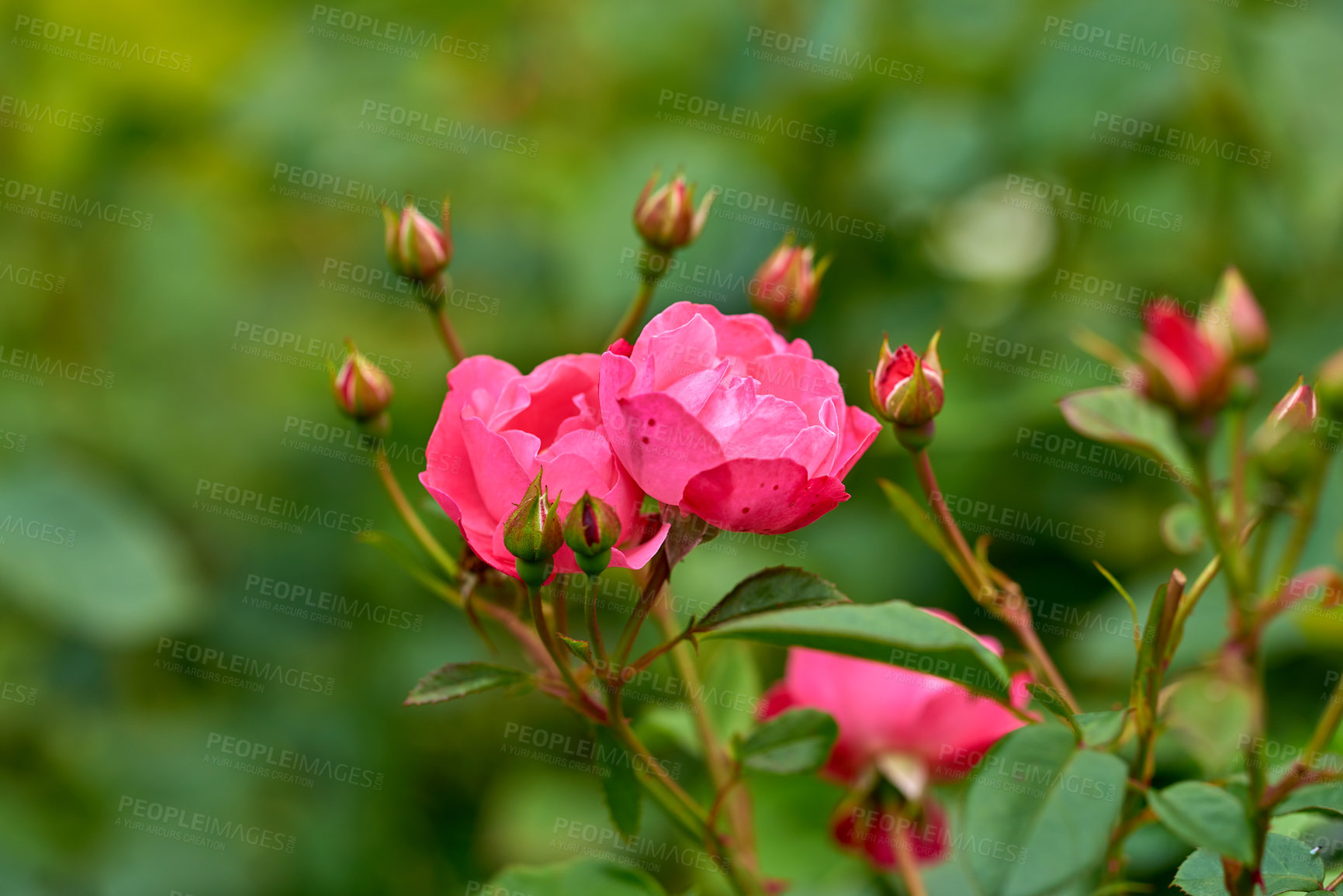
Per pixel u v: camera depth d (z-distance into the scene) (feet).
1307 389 2.74
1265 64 3.37
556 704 3.73
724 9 3.84
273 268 4.31
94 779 3.55
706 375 2.71
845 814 2.99
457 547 3.23
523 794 3.70
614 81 3.98
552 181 3.93
